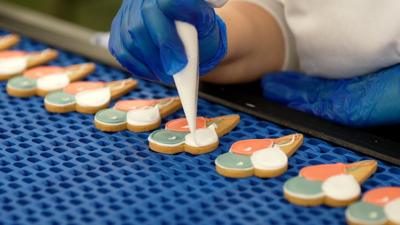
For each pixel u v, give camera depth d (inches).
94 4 54.0
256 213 20.1
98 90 26.5
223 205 20.5
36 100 26.7
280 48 29.7
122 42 23.7
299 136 23.6
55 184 21.4
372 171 21.9
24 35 32.4
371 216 19.6
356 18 26.0
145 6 22.4
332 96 26.7
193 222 19.7
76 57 30.2
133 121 24.4
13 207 20.4
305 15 28.1
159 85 27.7
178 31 22.1
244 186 21.4
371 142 23.6
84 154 23.0
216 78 27.8
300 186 20.8
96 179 21.6
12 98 26.8
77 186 21.3
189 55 22.0
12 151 23.2
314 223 19.8
